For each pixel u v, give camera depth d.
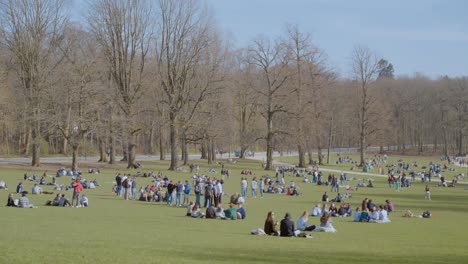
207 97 88.12
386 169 114.94
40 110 75.50
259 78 103.56
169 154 138.62
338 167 115.75
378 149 190.75
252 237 25.27
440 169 114.81
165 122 86.25
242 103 106.56
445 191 69.56
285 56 95.75
